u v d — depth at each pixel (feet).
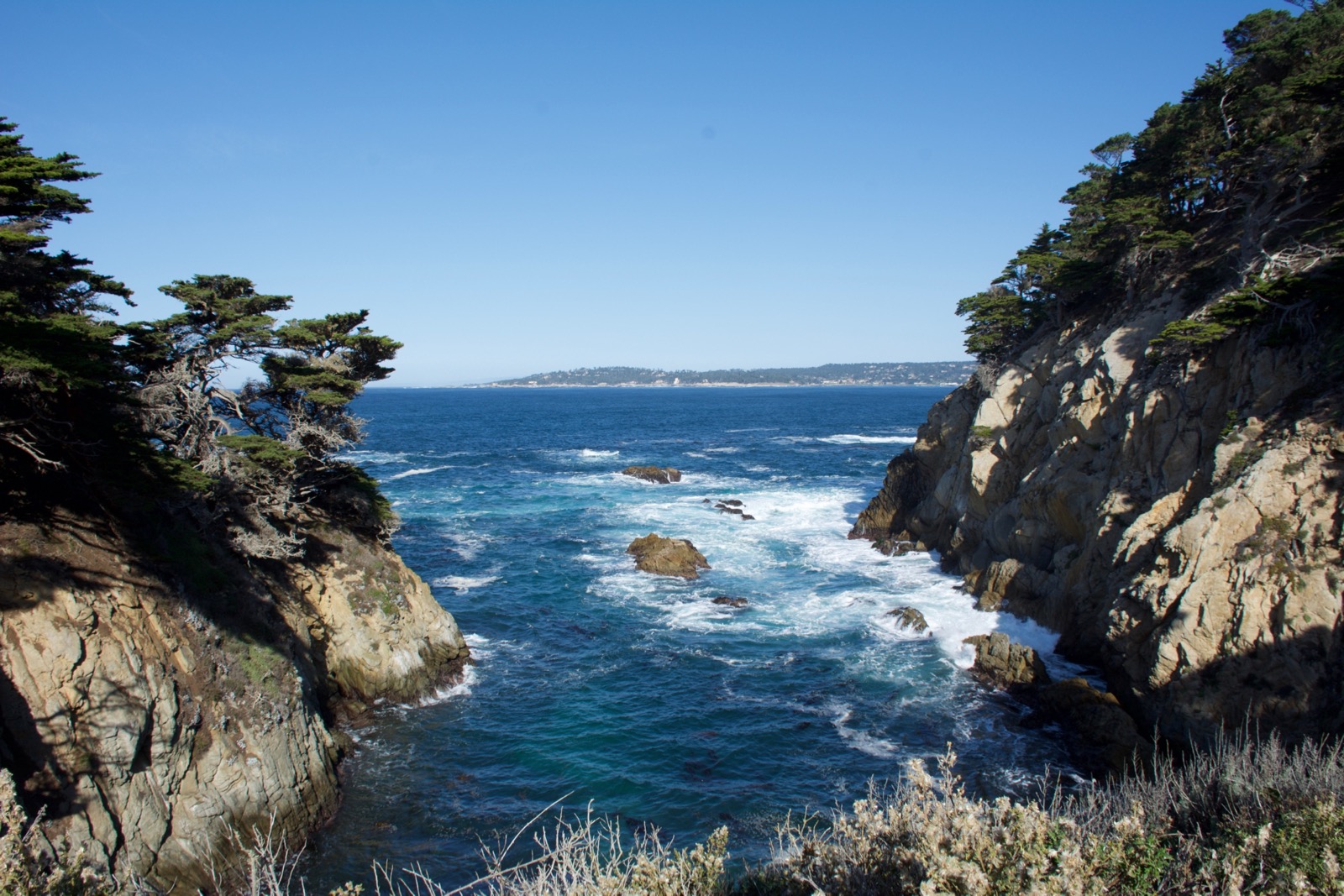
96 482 62.34
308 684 74.38
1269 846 22.20
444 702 87.35
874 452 311.06
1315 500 68.44
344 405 91.50
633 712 84.64
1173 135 133.59
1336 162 97.91
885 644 101.55
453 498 205.98
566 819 65.92
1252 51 124.26
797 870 26.13
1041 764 72.49
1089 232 128.77
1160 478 88.74
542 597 122.52
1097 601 92.17
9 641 48.88
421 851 61.82
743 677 93.09
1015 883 19.04
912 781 25.55
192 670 59.82
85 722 50.26
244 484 79.25
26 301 61.72
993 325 172.35
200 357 81.20
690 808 67.36
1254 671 66.64
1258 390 80.28
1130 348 104.42
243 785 58.95
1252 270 91.86
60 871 23.98
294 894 56.34
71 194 58.49
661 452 318.04
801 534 163.22
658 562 135.44
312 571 86.84
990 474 126.82
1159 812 33.35
